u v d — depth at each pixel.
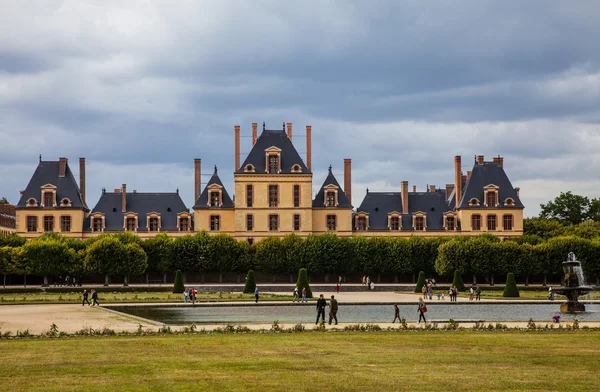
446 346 51.75
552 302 102.81
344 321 77.25
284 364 43.97
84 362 44.78
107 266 146.88
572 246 153.88
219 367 42.94
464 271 153.62
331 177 180.88
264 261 163.25
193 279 168.88
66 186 180.12
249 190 177.25
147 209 181.12
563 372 41.38
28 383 38.44
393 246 165.25
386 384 38.19
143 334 60.22
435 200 184.88
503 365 43.56
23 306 97.69
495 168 183.62
